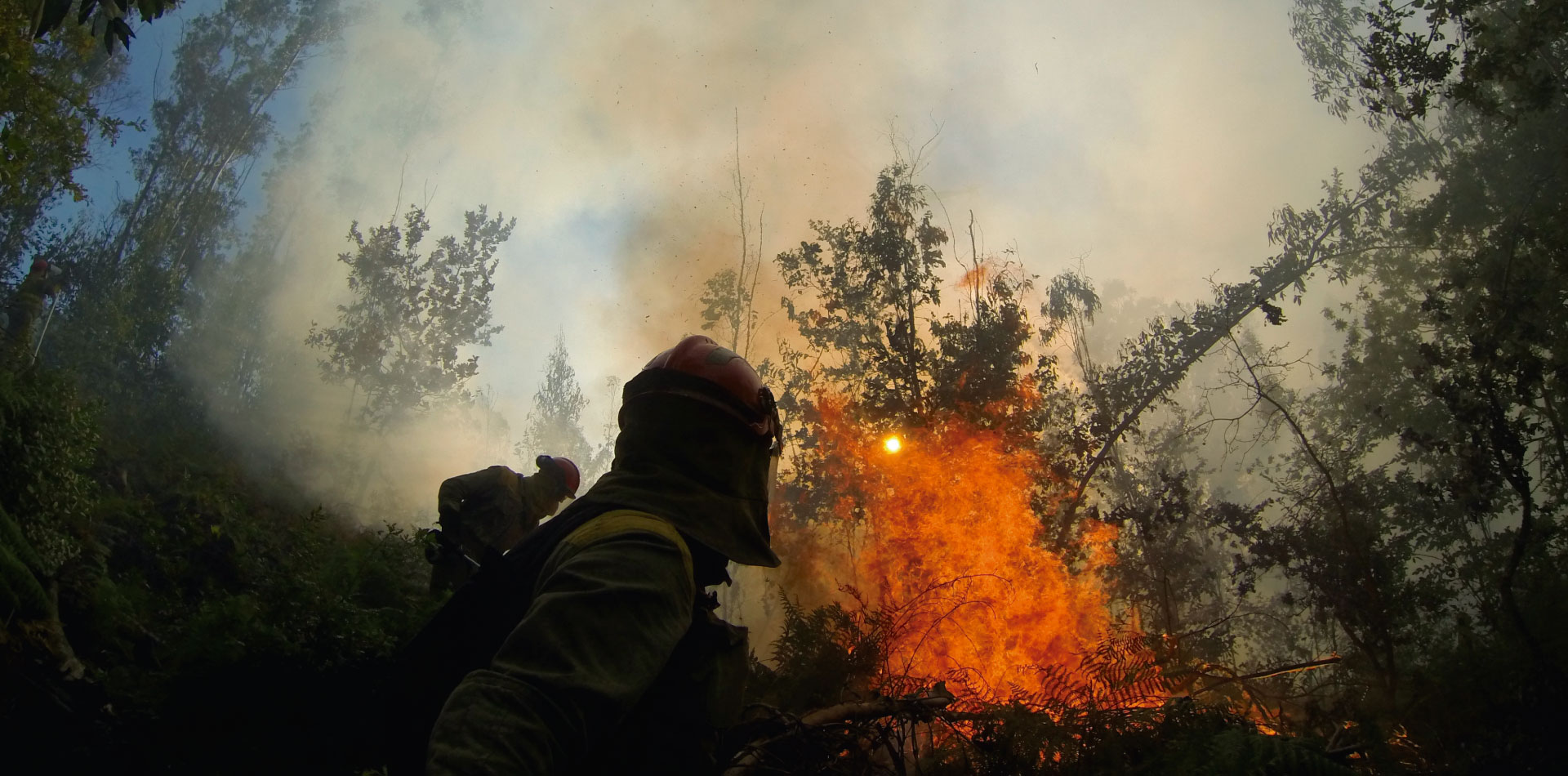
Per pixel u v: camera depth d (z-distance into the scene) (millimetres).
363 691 3117
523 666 1173
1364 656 10344
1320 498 14508
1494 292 14000
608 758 1339
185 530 8812
